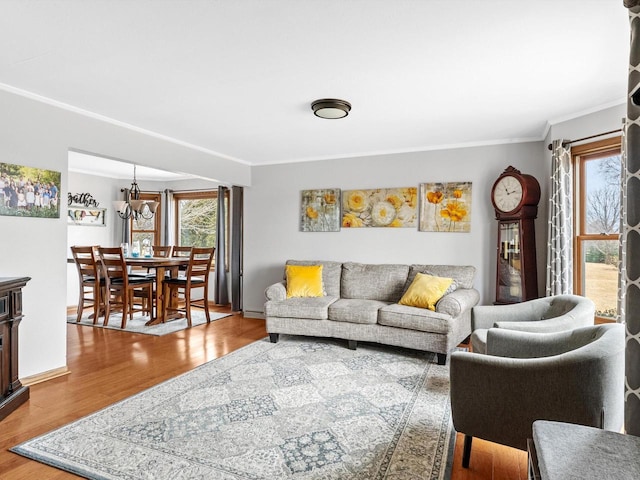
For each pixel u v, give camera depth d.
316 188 5.51
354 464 2.08
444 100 3.26
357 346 4.32
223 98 3.22
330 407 2.76
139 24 2.10
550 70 2.66
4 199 2.94
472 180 4.68
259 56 2.47
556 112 3.55
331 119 3.76
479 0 1.88
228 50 2.39
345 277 5.00
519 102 3.30
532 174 4.41
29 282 3.12
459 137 4.45
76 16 2.02
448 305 3.82
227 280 6.96
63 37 2.23
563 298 2.92
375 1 1.89
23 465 2.04
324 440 2.32
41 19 2.05
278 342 4.46
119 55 2.46
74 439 2.30
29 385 3.10
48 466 2.04
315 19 2.05
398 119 3.79
